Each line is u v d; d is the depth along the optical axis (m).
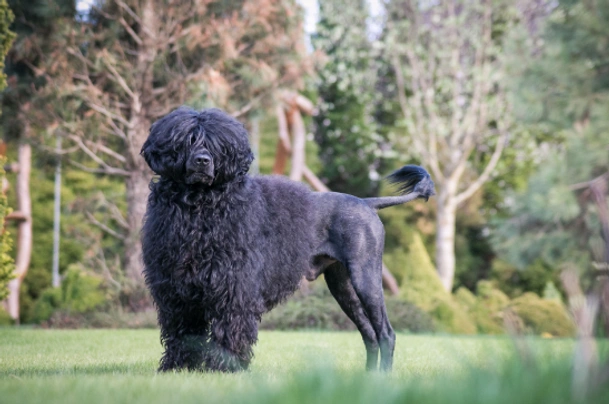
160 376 4.31
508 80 15.87
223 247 5.04
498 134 24.41
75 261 23.41
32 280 23.03
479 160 27.14
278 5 15.79
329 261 6.11
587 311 2.64
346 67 24.44
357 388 2.43
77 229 15.85
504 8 22.31
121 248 16.19
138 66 14.63
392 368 5.91
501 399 2.37
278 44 15.73
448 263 23.12
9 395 3.09
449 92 23.70
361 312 6.27
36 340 9.47
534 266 24.67
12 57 14.61
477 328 17.14
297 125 19.78
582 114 15.09
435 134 23.77
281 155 19.78
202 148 4.90
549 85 15.19
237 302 5.05
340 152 28.08
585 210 14.67
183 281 5.04
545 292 20.02
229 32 14.86
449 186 23.12
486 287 18.97
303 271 5.73
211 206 5.03
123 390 3.26
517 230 16.47
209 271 5.02
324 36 25.28
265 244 5.39
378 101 26.48
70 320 13.52
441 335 12.95
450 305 16.38
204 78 14.24
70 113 14.34
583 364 2.53
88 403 2.87
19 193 19.00
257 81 15.28
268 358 6.73
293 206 5.67
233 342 5.04
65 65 14.23
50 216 23.39
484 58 23.38
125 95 15.10
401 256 23.66
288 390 2.46
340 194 6.12
